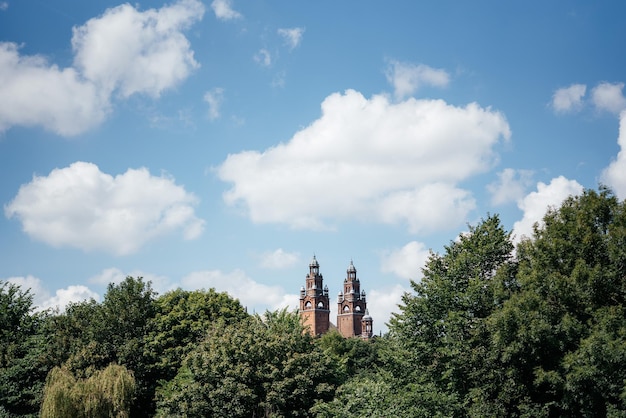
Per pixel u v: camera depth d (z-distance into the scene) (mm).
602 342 24812
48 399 33031
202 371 33719
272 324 40094
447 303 33188
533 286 27984
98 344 39344
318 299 145375
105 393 34188
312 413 33469
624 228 26906
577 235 28219
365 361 74938
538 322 26250
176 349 42531
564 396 26156
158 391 38844
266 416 33469
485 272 34125
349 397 31641
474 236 35000
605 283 26500
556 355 27234
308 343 37938
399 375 34438
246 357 34031
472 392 29688
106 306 42062
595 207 28469
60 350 39781
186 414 32875
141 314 42062
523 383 28453
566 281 27016
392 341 36594
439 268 35906
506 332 26984
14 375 37844
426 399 29609
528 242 30547
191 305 46000
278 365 34688
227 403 32625
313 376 34688
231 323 42500
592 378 24688
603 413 25766
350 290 155625
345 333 153375
